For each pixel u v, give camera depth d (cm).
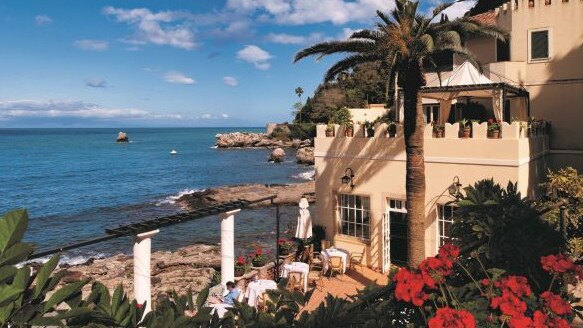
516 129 1259
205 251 2638
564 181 1355
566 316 383
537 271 488
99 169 8694
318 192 1666
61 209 4794
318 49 1404
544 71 1861
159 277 2136
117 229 894
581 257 691
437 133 1398
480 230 495
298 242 1539
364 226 1563
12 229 204
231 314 288
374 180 1516
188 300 293
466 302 388
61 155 12162
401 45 1187
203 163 9481
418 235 1277
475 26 1339
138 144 17462
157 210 4603
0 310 201
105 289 248
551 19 1834
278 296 322
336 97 7519
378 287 407
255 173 7538
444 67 2258
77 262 2816
